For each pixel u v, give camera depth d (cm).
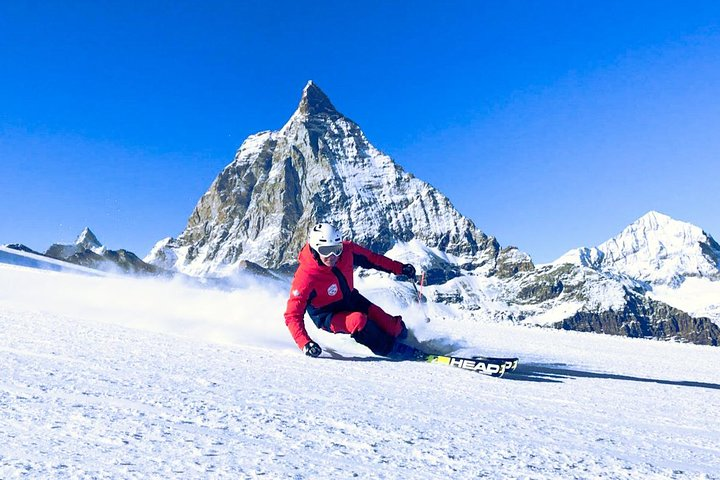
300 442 280
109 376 427
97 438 262
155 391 383
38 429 271
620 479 260
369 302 729
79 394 356
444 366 639
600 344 1413
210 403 357
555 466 273
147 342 650
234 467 233
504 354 909
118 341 639
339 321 700
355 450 274
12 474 208
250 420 319
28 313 870
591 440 340
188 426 296
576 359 933
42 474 210
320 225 684
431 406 411
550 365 798
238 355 607
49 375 414
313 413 351
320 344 780
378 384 493
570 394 521
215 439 274
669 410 471
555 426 374
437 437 314
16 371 421
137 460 233
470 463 267
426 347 892
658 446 337
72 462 225
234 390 411
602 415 429
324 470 239
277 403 375
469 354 873
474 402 444
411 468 252
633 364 913
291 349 710
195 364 522
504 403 451
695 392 593
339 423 329
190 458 241
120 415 309
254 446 267
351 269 715
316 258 684
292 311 681
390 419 352
